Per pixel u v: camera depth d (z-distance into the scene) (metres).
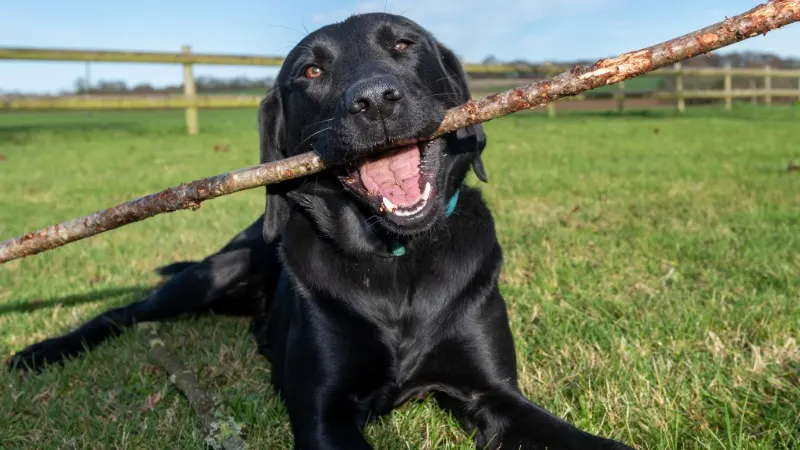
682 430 0.63
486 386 0.70
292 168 0.64
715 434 0.61
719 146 2.78
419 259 0.71
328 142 0.65
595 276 1.02
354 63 0.73
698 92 5.41
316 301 0.71
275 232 0.76
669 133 3.46
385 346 0.70
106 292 1.09
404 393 0.72
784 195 1.57
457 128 0.63
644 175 2.03
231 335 0.92
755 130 3.48
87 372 0.81
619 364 0.72
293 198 0.74
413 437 0.66
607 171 2.14
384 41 0.75
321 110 0.73
